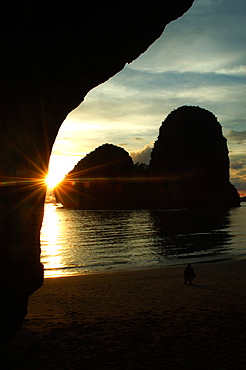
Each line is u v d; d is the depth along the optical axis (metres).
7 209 4.75
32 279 5.95
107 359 5.60
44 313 9.33
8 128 4.62
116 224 66.31
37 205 6.12
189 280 14.34
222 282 14.52
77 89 5.80
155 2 5.04
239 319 7.99
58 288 14.31
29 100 4.93
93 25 4.70
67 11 4.33
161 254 29.34
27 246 5.64
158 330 7.25
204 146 133.50
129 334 7.00
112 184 146.75
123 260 26.48
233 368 5.19
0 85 4.21
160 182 137.00
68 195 155.38
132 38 5.39
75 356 5.73
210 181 133.88
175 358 5.62
